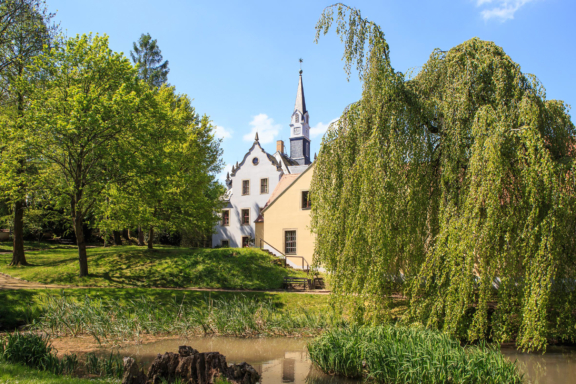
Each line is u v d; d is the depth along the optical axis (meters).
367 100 11.49
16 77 17.92
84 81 17.48
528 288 9.19
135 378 7.00
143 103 17.94
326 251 12.09
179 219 24.03
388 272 11.10
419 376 7.77
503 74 10.60
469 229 9.39
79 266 19.05
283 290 18.67
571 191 9.35
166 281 19.06
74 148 16.67
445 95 11.16
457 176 10.57
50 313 12.87
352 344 8.83
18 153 16.95
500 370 7.63
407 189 11.16
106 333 12.33
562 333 10.59
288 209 25.50
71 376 7.71
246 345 11.47
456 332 9.82
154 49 41.50
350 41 11.62
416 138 11.24
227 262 21.28
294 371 9.02
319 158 12.80
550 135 10.77
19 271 19.41
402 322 10.65
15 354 8.18
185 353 7.57
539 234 9.19
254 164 38.91
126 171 17.33
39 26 20.02
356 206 11.27
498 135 9.44
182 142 22.77
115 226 21.11
